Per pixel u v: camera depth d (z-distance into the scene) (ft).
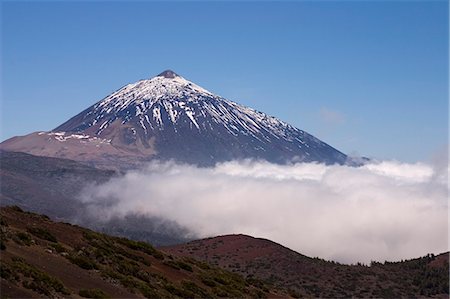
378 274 319.47
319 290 291.38
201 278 165.27
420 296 287.48
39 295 98.94
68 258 125.08
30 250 121.08
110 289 118.11
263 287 200.54
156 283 137.80
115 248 155.22
